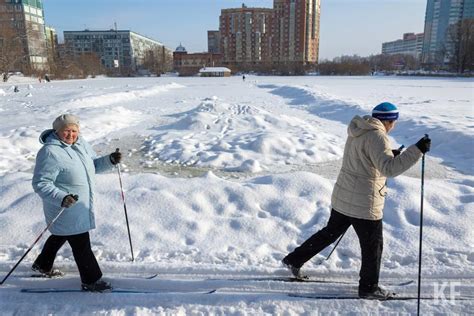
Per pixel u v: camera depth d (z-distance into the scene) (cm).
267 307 289
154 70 10362
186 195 479
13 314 281
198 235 400
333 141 897
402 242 382
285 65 9469
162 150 796
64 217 289
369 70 8731
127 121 1217
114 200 464
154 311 284
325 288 313
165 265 340
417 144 244
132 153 790
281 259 360
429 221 417
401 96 2273
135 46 12725
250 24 11319
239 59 11581
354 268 342
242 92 2802
